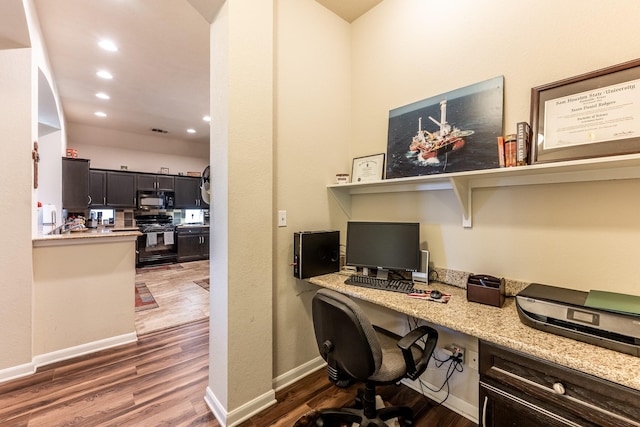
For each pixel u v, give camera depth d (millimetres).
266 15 1747
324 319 1384
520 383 1051
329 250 2115
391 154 2104
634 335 936
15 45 2082
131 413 1718
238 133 1636
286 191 2016
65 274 2348
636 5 1207
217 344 1718
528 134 1400
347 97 2418
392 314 2061
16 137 2080
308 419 1670
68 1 2291
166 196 6367
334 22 2307
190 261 6461
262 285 1767
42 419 1658
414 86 1999
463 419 1667
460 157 1729
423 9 1949
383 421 1514
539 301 1159
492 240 1646
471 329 1170
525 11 1507
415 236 1864
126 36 2783
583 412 913
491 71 1633
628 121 1168
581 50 1339
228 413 1625
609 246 1285
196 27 2645
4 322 2023
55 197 4348
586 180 1325
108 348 2523
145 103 4535
